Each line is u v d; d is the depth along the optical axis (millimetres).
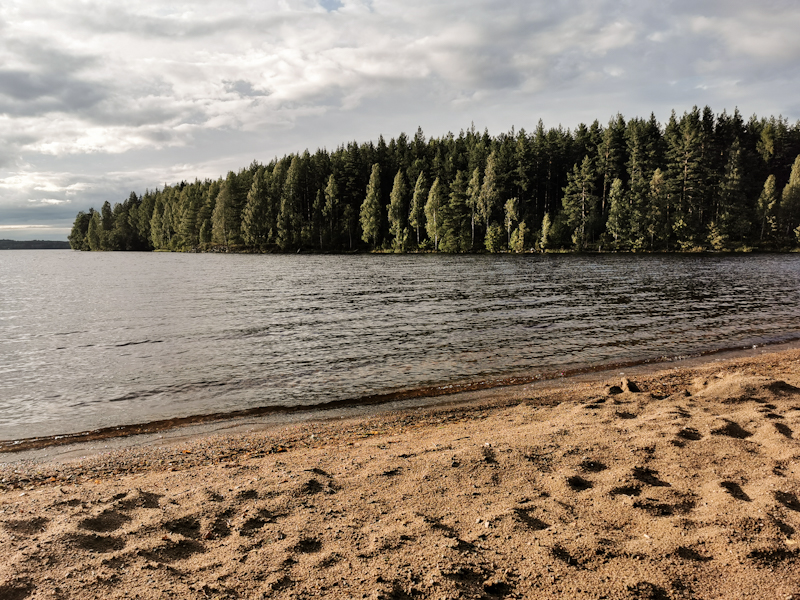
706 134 88500
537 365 13125
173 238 129625
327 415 9422
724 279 37094
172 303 27109
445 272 45469
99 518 4707
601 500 4957
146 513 4895
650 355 14234
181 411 9773
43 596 3385
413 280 38094
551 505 4875
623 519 4539
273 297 28859
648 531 4297
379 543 4148
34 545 4117
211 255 96625
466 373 12383
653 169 91188
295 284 36594
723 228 78375
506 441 6891
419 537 4254
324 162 112000
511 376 12094
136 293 33062
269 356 14312
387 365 13203
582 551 3973
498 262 59719
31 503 5223
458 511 4820
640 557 3873
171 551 4109
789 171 95125
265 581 3613
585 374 12211
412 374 12328
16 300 30922
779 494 4824
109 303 28000
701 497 4945
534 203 94562
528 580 3594
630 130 95688
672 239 80875
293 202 103500
